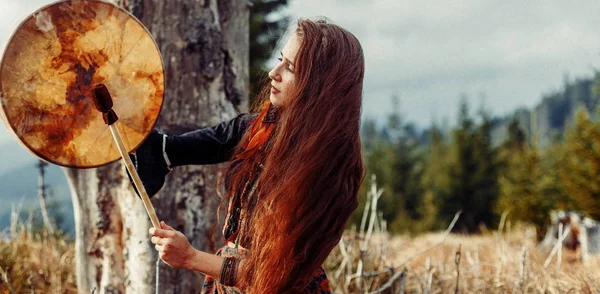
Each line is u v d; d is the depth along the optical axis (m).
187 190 2.94
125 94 1.88
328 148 1.76
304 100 1.78
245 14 3.23
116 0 2.93
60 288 3.51
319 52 1.80
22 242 4.09
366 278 3.49
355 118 1.84
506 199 17.27
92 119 1.83
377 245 4.12
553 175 17.25
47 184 4.39
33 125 1.74
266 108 1.87
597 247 7.80
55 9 1.74
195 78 2.96
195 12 2.96
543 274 3.60
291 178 1.73
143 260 2.93
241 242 1.80
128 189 2.97
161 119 2.92
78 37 1.79
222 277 1.76
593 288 3.25
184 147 1.91
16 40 1.68
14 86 1.69
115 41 1.85
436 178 29.02
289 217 1.72
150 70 1.91
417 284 3.61
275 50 1.90
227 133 1.92
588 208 14.59
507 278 3.58
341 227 1.82
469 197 27.23
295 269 1.74
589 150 14.75
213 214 2.99
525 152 17.62
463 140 27.72
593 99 15.30
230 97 3.12
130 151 1.89
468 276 3.79
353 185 1.84
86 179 3.06
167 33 2.93
